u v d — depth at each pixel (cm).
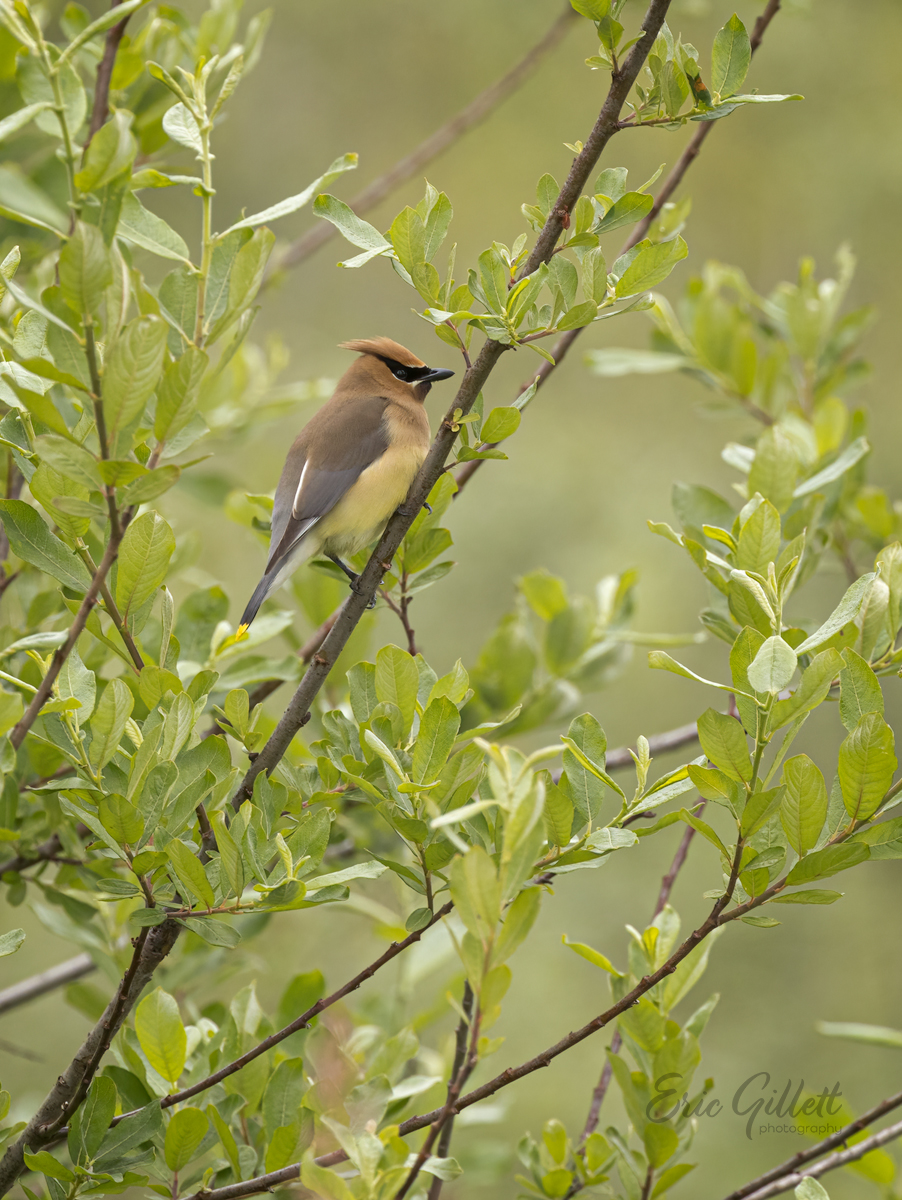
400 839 878
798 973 1847
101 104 815
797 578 817
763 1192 614
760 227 2198
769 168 2186
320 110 2241
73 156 470
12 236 868
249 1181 538
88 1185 551
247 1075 632
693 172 2238
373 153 2252
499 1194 1434
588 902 1875
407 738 579
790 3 858
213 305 542
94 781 548
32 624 781
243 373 1112
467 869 428
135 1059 631
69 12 902
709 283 1069
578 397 2234
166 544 543
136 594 550
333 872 549
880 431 2019
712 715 514
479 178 2280
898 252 2105
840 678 548
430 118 2267
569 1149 680
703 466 2177
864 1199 1336
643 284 575
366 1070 709
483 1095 514
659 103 589
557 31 1133
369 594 628
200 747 559
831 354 1086
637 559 2055
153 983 784
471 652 2012
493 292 579
